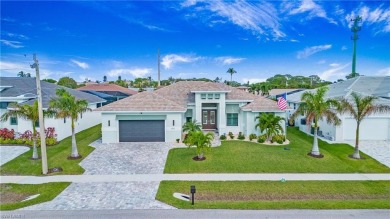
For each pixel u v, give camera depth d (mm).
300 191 14656
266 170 17984
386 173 17375
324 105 20266
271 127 25875
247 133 28531
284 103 26969
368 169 18125
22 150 23266
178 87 33719
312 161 19844
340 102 21656
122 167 18656
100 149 23641
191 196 13797
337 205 12414
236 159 20406
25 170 18141
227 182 15875
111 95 49688
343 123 26719
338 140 26688
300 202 12812
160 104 26656
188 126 26172
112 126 26125
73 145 20750
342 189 14891
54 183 15781
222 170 18000
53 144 25219
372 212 11703
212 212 11820
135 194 14102
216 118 31719
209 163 19453
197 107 29766
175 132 26516
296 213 11641
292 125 37531
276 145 25078
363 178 16469
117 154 21953
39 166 18906
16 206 12633
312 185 15398
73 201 13250
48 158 20766
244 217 11266
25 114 19875
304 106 21141
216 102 29625
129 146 24766
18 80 36844
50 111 20609
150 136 26578
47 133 25875
